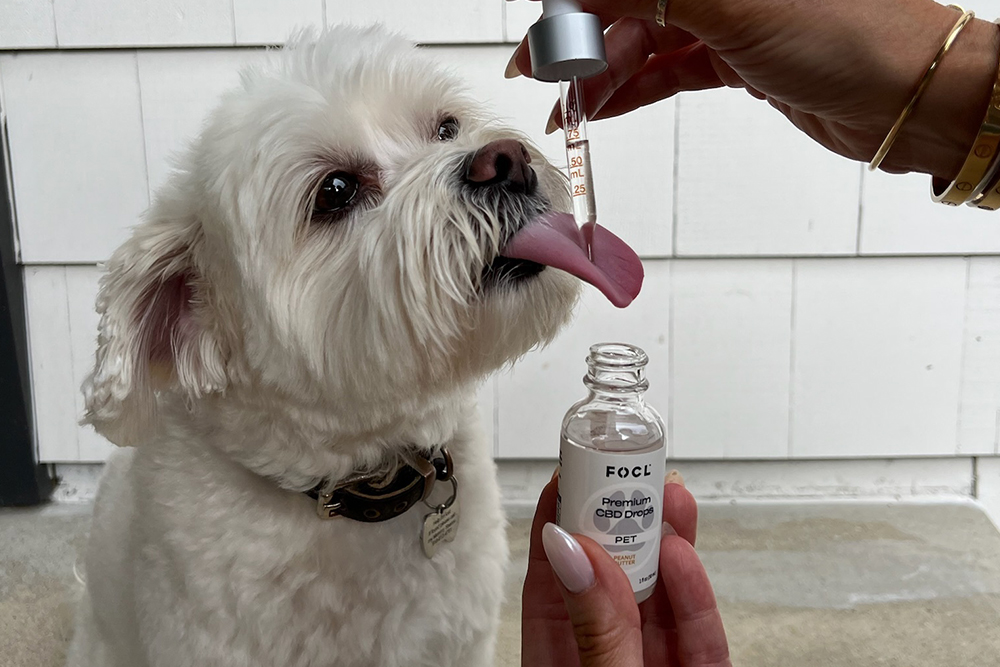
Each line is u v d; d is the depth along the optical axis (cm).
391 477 38
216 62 62
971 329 65
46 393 67
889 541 61
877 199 63
